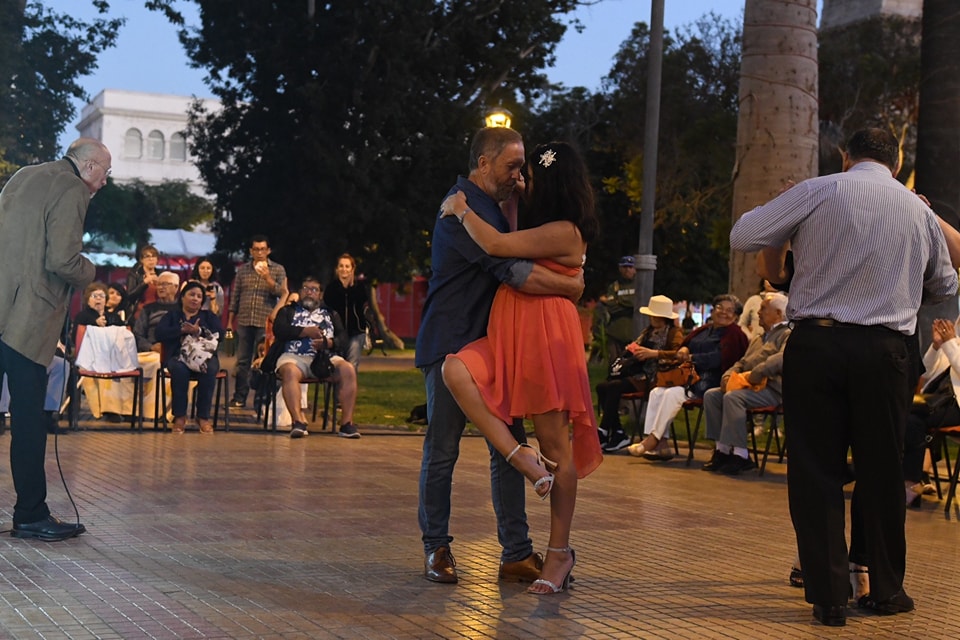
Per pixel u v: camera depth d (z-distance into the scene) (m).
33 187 6.24
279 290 15.70
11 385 6.20
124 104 90.69
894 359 5.14
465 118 34.12
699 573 5.97
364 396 18.19
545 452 5.46
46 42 30.17
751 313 13.57
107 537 6.27
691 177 32.41
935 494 9.53
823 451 5.16
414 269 41.81
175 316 12.23
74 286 6.32
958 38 12.05
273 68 32.06
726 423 10.48
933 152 12.17
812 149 13.54
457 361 5.34
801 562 5.09
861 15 35.19
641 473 10.32
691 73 32.09
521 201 5.69
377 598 5.14
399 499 7.96
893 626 5.03
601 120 38.31
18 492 6.21
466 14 34.34
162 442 11.07
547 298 5.39
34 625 4.46
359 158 32.19
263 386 13.59
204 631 4.46
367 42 32.62
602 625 4.84
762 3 13.44
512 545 5.64
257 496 7.88
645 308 12.28
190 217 73.19
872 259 5.15
